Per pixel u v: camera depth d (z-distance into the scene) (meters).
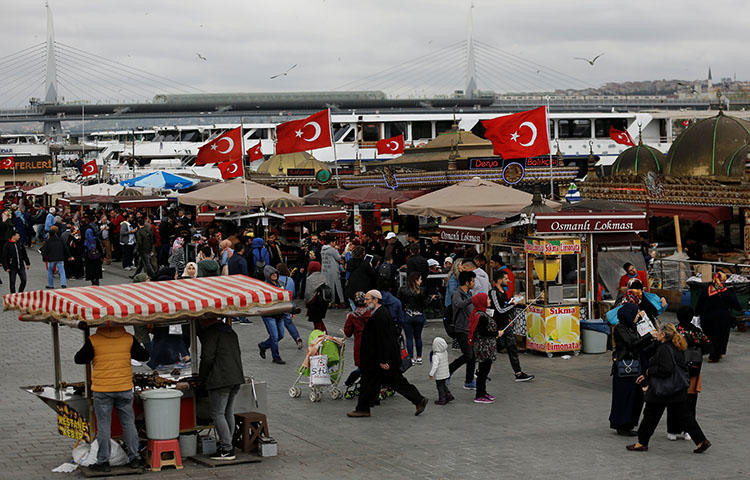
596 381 16.25
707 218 27.73
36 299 11.27
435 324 22.61
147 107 143.25
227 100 139.75
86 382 11.10
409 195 32.47
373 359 13.79
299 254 27.88
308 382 15.25
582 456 11.60
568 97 113.75
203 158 29.61
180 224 33.88
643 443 11.87
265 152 67.75
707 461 11.38
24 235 43.91
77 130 161.50
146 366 16.56
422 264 21.52
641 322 12.65
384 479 10.59
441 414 14.02
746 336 20.69
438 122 67.50
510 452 11.80
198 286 11.65
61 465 11.09
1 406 14.27
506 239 20.89
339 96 140.62
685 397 11.59
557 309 18.41
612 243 19.14
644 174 33.22
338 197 31.61
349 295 19.70
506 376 16.75
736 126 33.00
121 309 10.32
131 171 64.31
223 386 11.15
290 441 12.42
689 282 21.42
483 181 24.19
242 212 31.16
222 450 11.34
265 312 11.15
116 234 38.47
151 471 10.95
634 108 111.06
